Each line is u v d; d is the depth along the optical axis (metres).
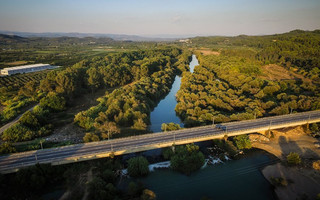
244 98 173.75
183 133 113.56
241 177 96.06
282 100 169.50
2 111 157.88
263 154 112.50
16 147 105.62
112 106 145.50
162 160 106.19
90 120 134.88
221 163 105.19
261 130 119.94
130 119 134.50
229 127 120.62
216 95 175.62
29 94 187.75
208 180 93.75
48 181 87.69
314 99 163.12
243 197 84.94
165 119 152.75
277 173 97.19
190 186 89.88
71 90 189.88
